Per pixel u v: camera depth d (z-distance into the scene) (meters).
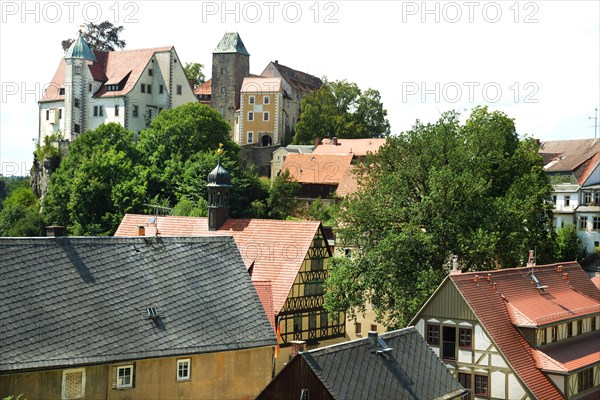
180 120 149.25
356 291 77.12
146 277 46.22
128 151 147.25
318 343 83.62
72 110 171.50
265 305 75.25
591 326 70.81
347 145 175.50
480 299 63.03
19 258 42.44
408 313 72.06
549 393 59.69
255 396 47.09
